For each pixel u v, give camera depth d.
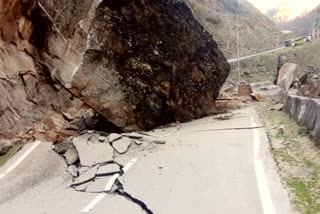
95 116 13.05
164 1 14.33
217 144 10.57
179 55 14.73
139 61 13.11
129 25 12.87
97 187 7.92
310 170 7.49
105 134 11.13
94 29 11.93
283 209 5.98
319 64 84.88
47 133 11.65
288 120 12.99
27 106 11.95
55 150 10.09
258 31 113.19
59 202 7.36
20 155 10.16
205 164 8.74
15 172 9.15
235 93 28.97
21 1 10.80
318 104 9.74
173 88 14.29
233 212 6.08
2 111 11.30
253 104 22.19
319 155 8.20
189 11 16.11
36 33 11.79
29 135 11.52
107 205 6.95
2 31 10.94
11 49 11.45
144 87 13.26
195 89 15.54
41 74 12.38
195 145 10.67
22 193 8.07
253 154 9.23
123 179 8.16
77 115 13.06
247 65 79.12
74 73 11.72
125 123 12.88
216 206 6.38
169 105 14.20
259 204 6.26
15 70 11.66
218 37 96.44
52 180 8.62
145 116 13.36
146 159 9.53
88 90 12.05
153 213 6.38
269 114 15.75
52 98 12.68
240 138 11.19
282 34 117.25
